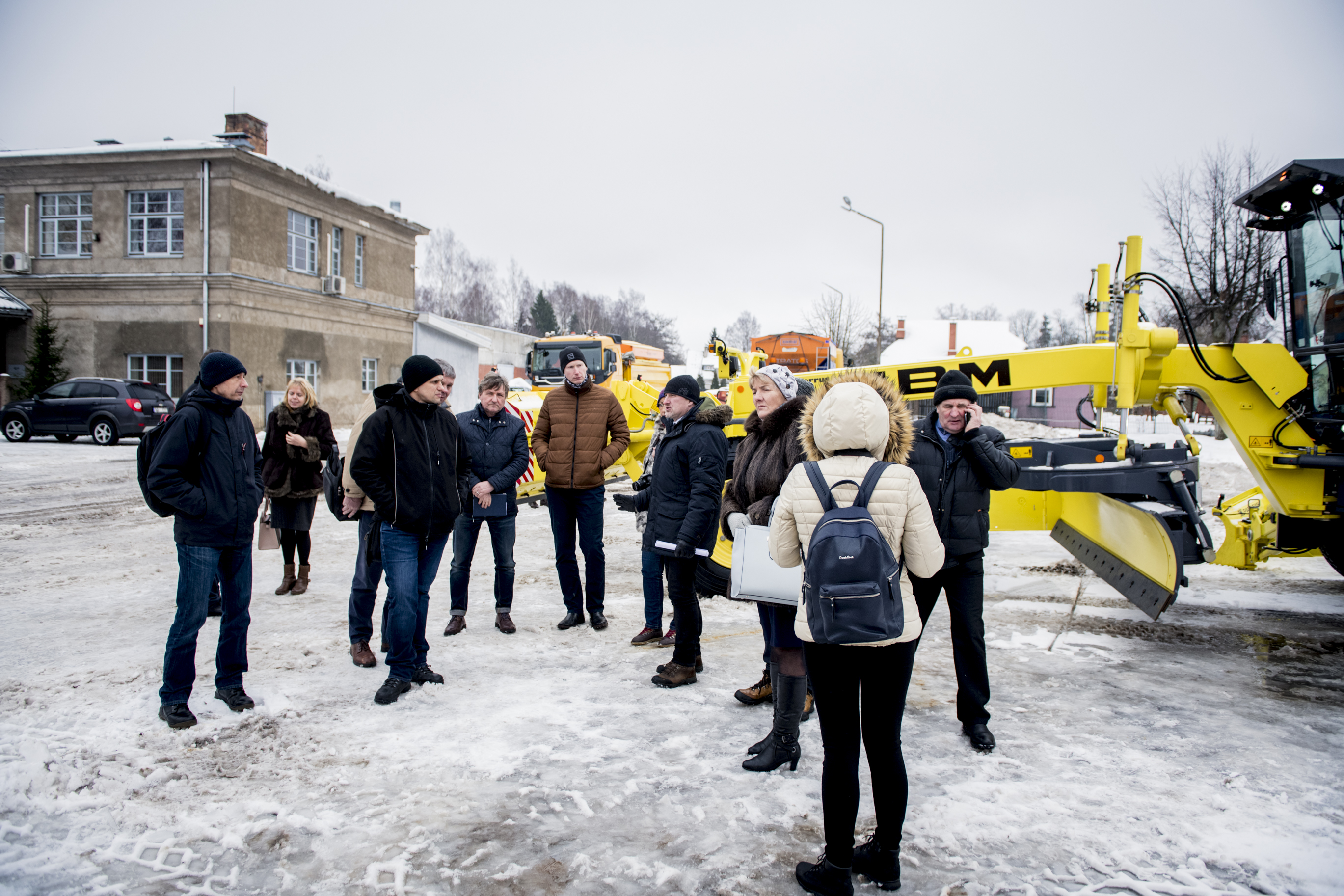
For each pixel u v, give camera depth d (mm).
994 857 2723
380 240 28391
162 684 3943
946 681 4461
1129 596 5293
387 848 2740
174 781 3182
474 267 75188
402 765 3348
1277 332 6191
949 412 3547
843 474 2512
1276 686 4414
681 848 2770
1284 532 5879
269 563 7445
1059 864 2680
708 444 4227
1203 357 5609
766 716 3916
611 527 9875
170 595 6113
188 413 3584
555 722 3809
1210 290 21234
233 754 3426
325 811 2977
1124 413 5551
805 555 2492
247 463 3893
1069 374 5859
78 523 9305
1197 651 5047
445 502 4184
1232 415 5699
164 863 2648
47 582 6527
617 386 10250
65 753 3385
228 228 21906
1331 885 2562
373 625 5340
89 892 2484
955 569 3654
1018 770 3361
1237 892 2527
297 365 24641
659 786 3201
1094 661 4832
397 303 29406
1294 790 3197
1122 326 5539
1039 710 4035
